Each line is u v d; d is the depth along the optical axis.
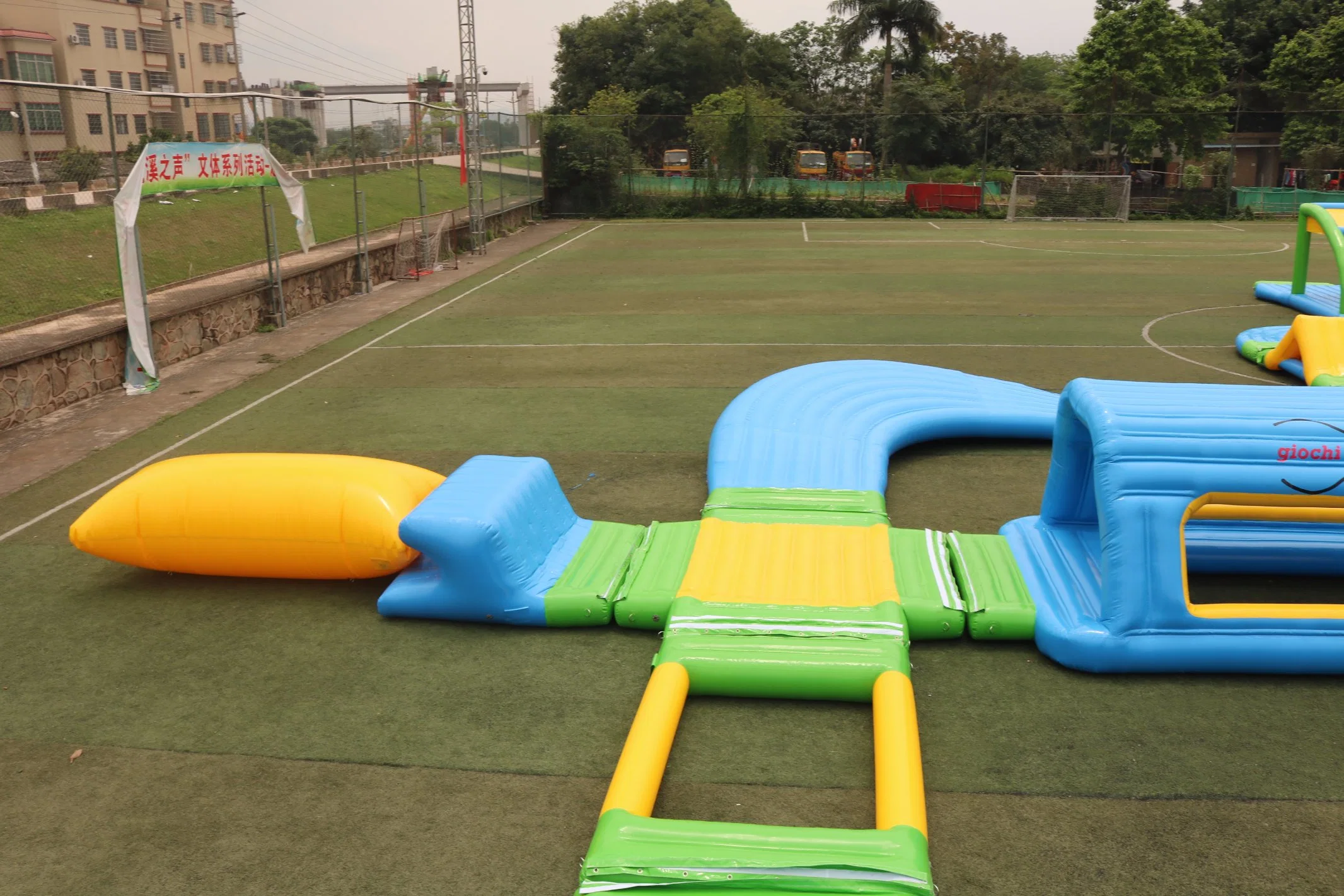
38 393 9.48
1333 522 5.24
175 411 9.61
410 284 18.20
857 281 17.97
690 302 15.73
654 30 52.69
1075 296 16.19
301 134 23.05
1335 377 9.45
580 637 5.19
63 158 11.90
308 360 11.77
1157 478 4.67
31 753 4.25
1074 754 4.13
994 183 34.91
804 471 6.79
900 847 3.32
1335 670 4.65
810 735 4.31
